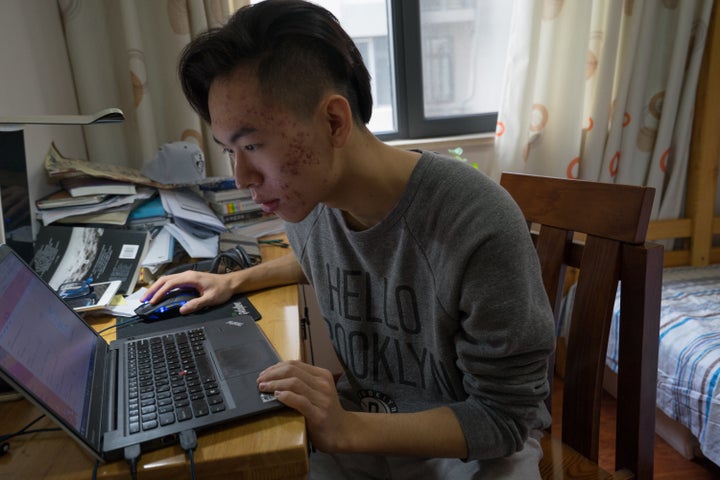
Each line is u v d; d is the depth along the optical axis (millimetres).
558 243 908
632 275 783
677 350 1365
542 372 664
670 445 1503
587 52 1626
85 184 1133
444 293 661
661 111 1786
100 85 1465
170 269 1042
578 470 818
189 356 687
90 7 1413
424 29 1826
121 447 502
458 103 1926
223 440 524
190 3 1431
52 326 629
